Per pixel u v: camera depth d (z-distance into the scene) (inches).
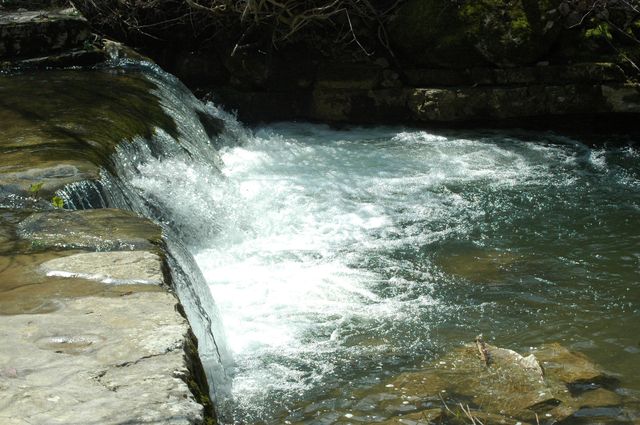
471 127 482.6
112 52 474.6
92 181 265.7
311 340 238.2
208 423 135.6
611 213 348.5
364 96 493.0
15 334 154.3
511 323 251.3
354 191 375.6
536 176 399.5
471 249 311.0
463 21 475.2
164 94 426.6
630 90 458.0
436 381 213.2
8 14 470.9
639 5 470.3
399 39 491.5
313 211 347.9
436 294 272.1
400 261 299.1
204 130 425.7
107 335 153.9
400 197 368.8
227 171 396.5
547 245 314.3
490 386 210.4
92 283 181.6
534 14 467.2
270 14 487.8
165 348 148.8
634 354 231.6
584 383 213.3
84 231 218.7
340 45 503.5
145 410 127.6
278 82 506.0
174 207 314.2
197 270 236.2
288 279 281.4
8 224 224.5
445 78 485.7
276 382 213.3
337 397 205.9
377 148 448.8
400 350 232.2
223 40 511.5
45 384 134.5
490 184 387.5
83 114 350.3
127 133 337.7
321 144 459.2
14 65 441.7
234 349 232.2
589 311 259.1
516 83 472.1
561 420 195.3
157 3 515.8
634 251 306.7
